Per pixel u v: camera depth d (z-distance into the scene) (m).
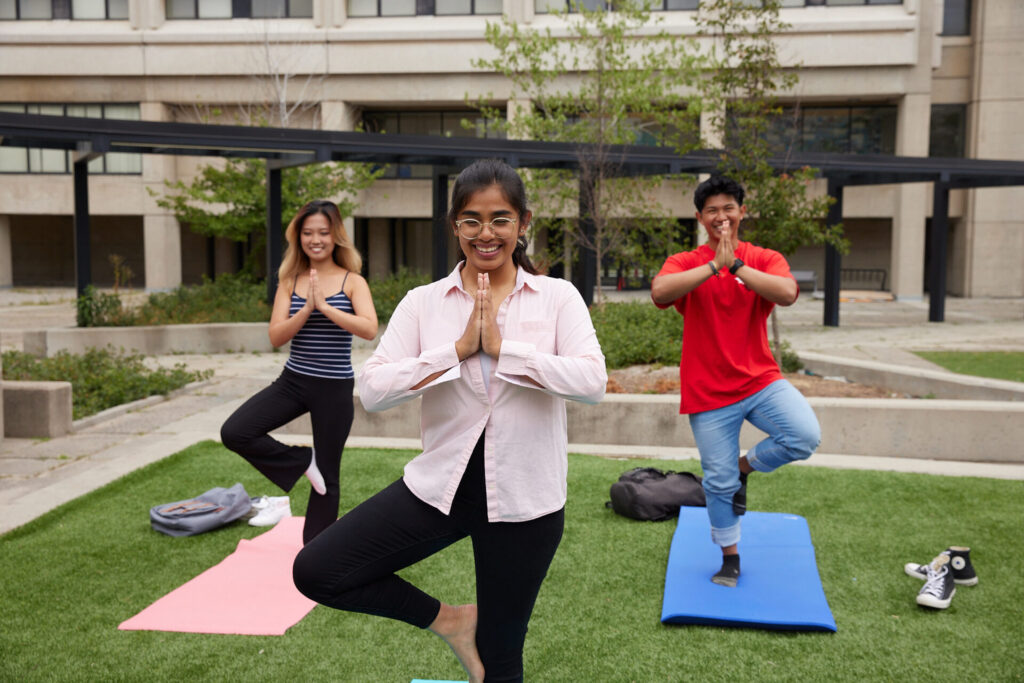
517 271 2.36
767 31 9.59
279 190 15.18
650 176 15.40
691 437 6.90
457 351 2.19
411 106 27.91
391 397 2.22
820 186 26.11
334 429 4.27
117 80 27.75
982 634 3.49
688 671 3.21
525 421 2.25
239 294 17.48
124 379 9.66
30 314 21.44
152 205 29.48
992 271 28.20
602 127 14.34
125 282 33.94
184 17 27.66
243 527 4.99
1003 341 15.52
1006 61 27.12
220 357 13.83
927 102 25.86
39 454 6.95
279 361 13.33
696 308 3.85
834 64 25.48
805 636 3.49
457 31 26.22
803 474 5.88
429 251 32.12
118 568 4.30
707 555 4.29
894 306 24.97
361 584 2.26
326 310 4.09
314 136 12.51
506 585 2.30
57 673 3.20
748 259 3.88
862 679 3.14
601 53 14.72
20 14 27.98
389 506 2.25
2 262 31.42
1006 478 5.78
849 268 31.39
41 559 4.41
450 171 14.04
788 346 11.11
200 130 11.84
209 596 3.92
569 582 4.08
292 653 3.38
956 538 4.62
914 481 5.70
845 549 4.47
